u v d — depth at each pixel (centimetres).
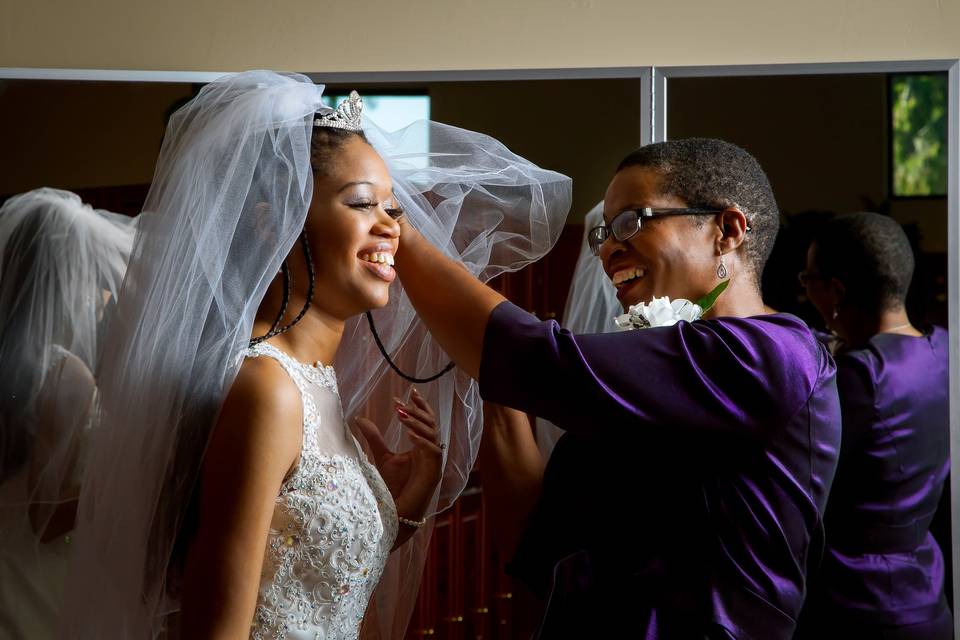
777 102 177
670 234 132
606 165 180
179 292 120
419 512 150
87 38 191
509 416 159
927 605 170
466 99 184
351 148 126
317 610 121
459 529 182
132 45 191
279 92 122
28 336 185
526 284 181
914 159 173
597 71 181
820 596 172
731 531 121
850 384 172
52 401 184
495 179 160
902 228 173
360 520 122
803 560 124
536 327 120
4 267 186
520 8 185
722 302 133
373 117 186
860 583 171
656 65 181
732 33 180
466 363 125
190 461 119
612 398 116
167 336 120
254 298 119
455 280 128
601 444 133
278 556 118
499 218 162
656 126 179
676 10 181
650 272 134
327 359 130
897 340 172
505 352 120
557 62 184
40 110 189
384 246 126
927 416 171
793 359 120
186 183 121
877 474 171
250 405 114
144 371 121
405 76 185
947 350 171
